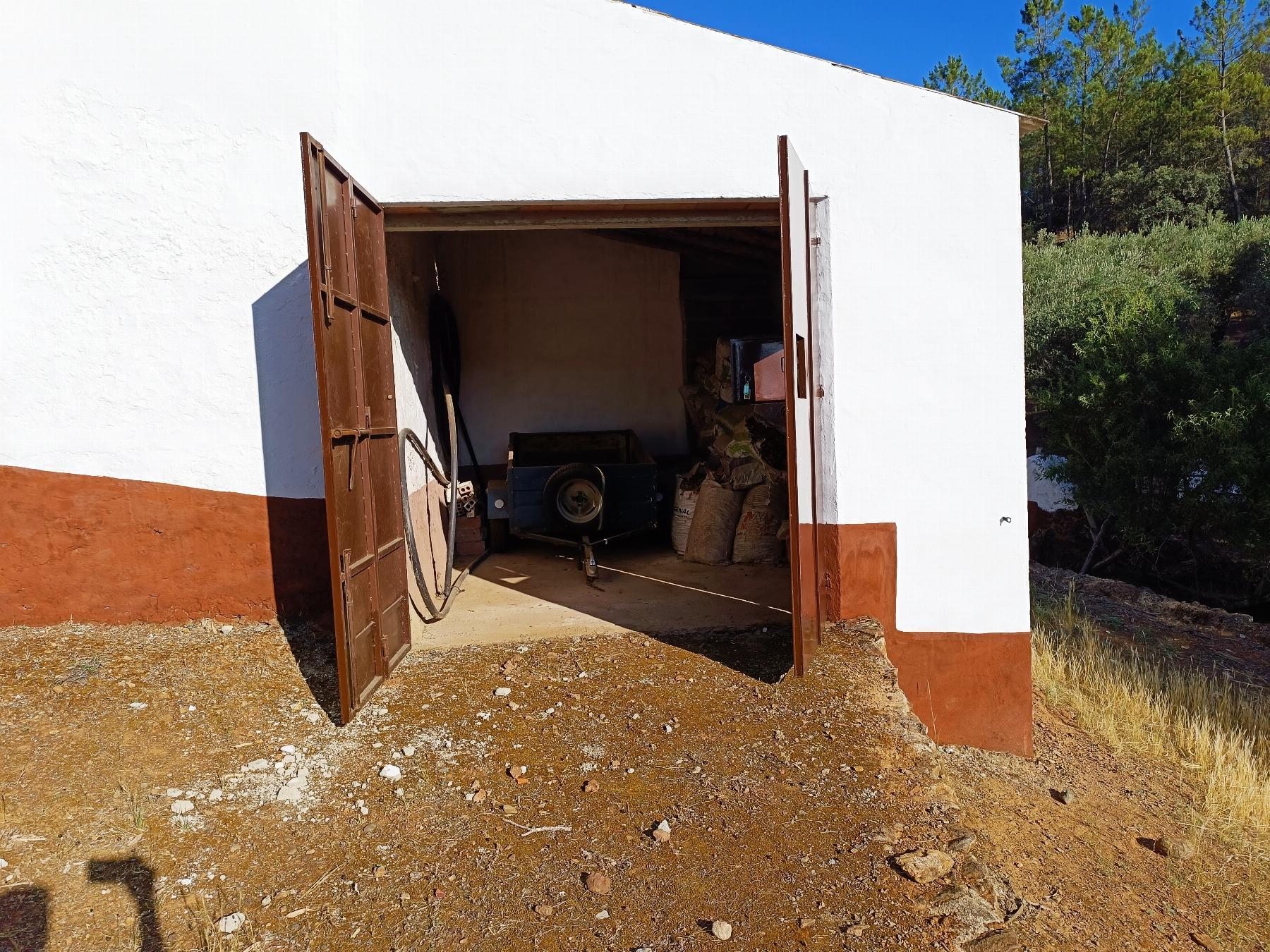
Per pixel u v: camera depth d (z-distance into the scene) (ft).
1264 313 57.41
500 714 14.28
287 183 16.33
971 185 17.46
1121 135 99.60
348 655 13.58
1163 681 25.46
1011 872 12.37
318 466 16.70
